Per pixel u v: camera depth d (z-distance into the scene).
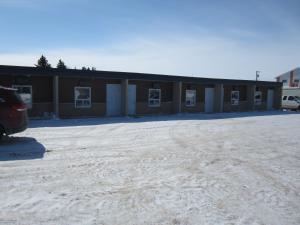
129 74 23.36
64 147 10.69
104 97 23.27
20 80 19.58
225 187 6.91
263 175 7.94
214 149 11.06
